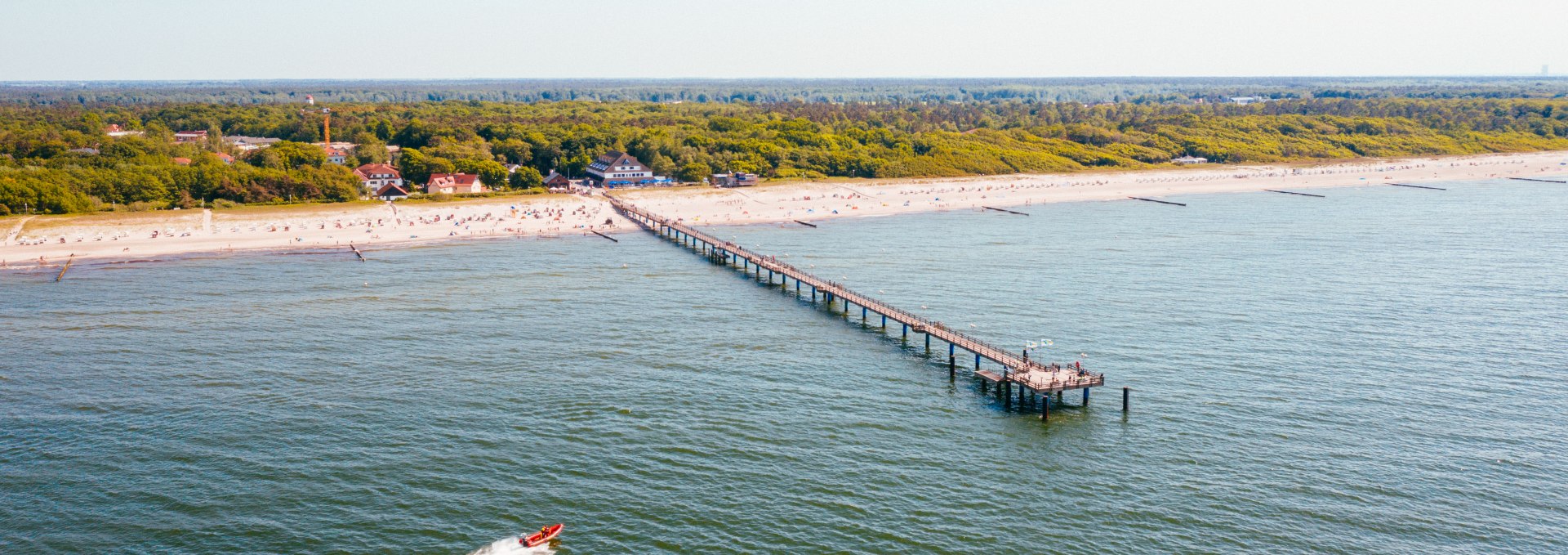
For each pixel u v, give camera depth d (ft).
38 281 527.81
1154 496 271.90
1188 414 328.90
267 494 272.10
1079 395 348.59
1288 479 280.72
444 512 263.08
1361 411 329.11
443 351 397.60
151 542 248.32
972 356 397.39
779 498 271.08
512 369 374.22
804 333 430.20
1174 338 411.95
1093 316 449.06
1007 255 606.14
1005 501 269.85
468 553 244.83
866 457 296.92
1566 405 333.42
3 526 255.09
